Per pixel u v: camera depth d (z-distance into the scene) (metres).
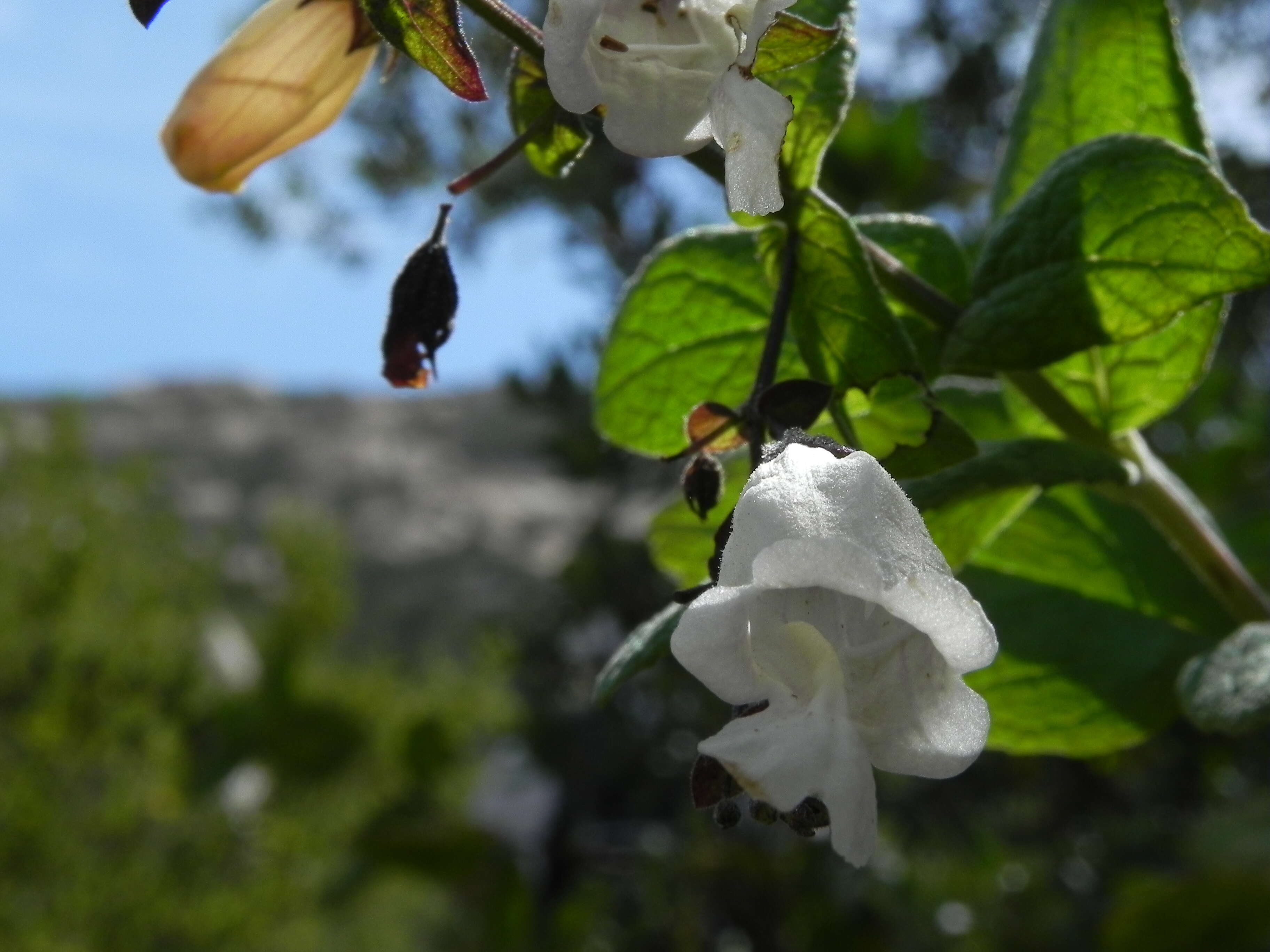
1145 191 0.09
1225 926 0.24
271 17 0.10
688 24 0.07
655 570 0.34
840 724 0.06
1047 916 0.30
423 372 0.09
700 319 0.11
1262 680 0.10
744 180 0.06
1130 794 0.34
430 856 0.33
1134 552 0.13
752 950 0.31
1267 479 0.30
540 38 0.08
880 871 0.30
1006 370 0.10
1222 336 0.35
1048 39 0.12
